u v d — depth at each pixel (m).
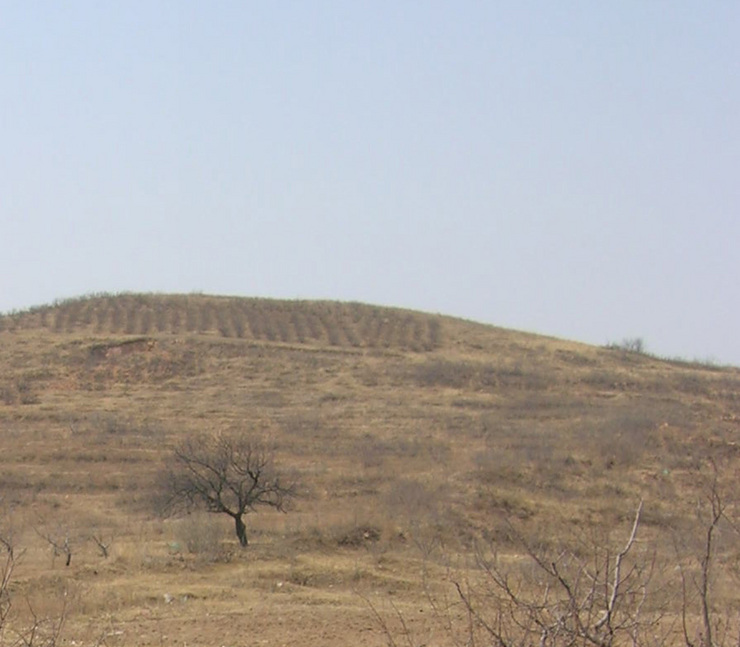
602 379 69.38
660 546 24.34
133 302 91.19
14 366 70.19
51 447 49.66
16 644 13.43
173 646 16.16
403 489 35.44
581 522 33.38
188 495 29.80
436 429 54.66
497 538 30.14
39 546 26.91
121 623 17.75
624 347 85.94
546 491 37.62
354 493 39.12
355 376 70.31
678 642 12.27
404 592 21.17
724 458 43.38
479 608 13.70
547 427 53.03
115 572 22.94
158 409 60.62
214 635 16.89
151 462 47.03
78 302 90.81
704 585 9.36
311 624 17.62
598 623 8.71
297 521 30.03
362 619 17.88
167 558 24.36
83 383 67.56
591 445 44.53
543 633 8.67
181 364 71.88
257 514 32.16
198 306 90.75
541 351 81.19
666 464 42.19
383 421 56.97
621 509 34.88
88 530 30.59
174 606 19.47
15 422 56.78
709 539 10.22
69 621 17.53
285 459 46.94
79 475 43.84
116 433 53.22
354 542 28.05
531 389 67.50
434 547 26.61
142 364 71.44
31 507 37.62
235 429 54.00
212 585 21.73
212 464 30.23
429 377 69.50
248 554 25.34
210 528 27.05
